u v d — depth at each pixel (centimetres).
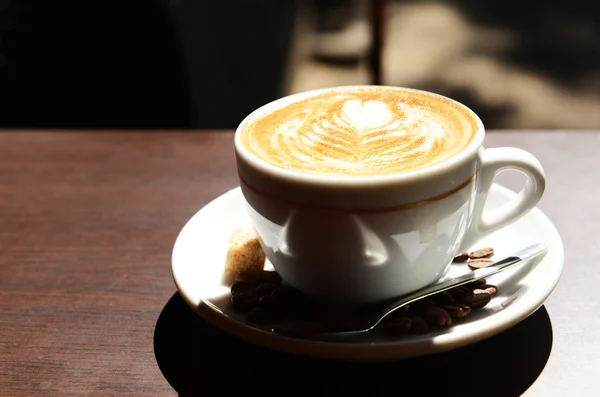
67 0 90
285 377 33
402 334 32
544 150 53
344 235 32
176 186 51
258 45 158
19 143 59
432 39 163
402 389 32
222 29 139
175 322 37
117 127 97
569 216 45
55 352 35
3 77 94
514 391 32
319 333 32
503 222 37
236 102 131
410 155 34
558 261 35
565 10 176
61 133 61
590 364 33
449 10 182
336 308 35
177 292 39
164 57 95
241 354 35
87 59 93
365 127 36
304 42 169
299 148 35
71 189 51
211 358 34
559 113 128
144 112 97
